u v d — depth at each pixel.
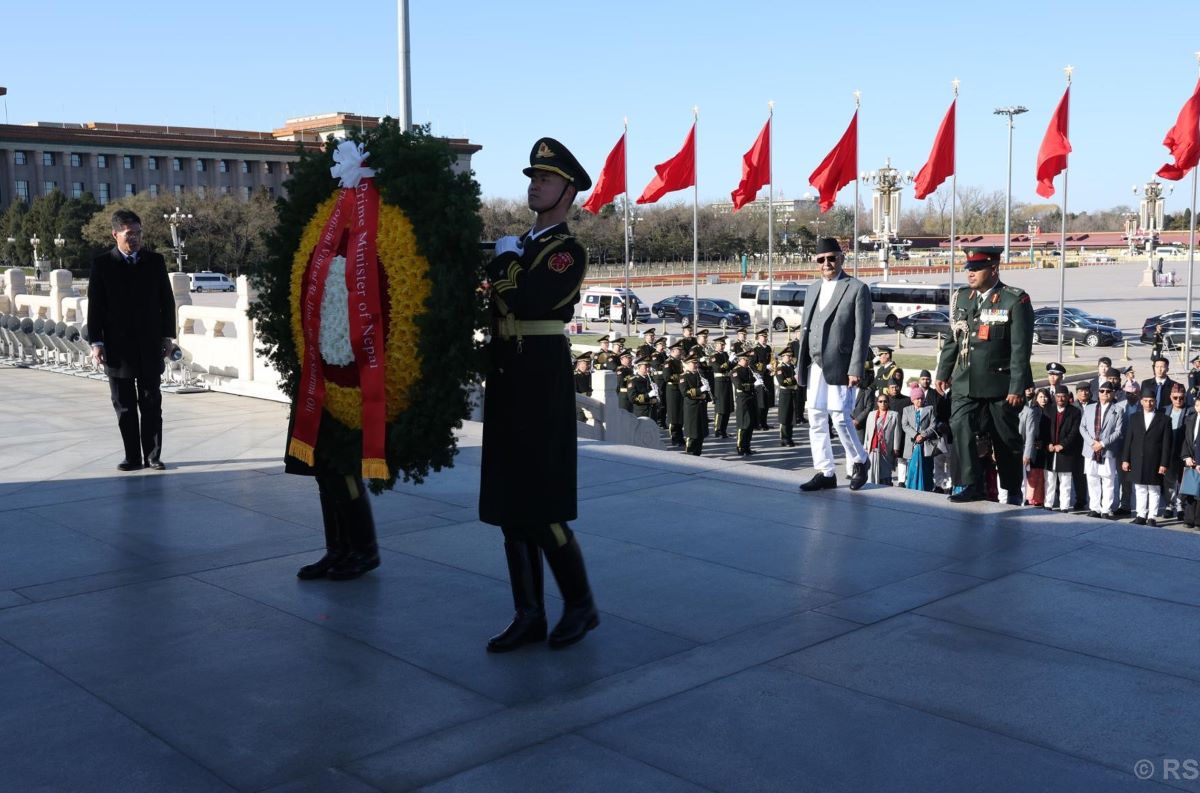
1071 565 5.40
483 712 3.74
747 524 6.28
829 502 6.81
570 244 4.21
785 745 3.46
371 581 5.26
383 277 4.38
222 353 12.91
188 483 7.52
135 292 7.76
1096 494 14.11
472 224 4.28
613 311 49.94
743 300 49.88
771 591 5.05
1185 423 13.22
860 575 5.28
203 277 70.19
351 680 4.03
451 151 4.45
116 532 6.19
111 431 9.80
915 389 14.53
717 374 24.20
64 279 16.70
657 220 98.19
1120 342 39.28
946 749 3.43
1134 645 4.32
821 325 6.88
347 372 4.57
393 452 4.48
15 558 5.67
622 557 5.63
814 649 4.31
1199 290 69.12
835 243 6.98
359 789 3.19
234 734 3.57
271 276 5.01
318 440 4.76
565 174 4.21
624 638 4.46
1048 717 3.66
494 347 4.34
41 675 4.08
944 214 151.75
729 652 4.29
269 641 4.44
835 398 6.95
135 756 3.41
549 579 5.41
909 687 3.92
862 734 3.54
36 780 3.26
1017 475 6.77
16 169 95.25
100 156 99.25
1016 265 100.88
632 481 7.46
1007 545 5.78
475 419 10.80
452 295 4.25
